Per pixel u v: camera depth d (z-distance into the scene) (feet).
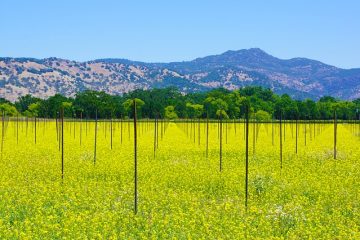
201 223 61.67
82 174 103.35
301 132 272.92
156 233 56.13
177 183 93.56
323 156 142.72
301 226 60.49
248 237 54.80
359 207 74.23
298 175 105.40
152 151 157.17
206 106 372.79
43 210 67.21
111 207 71.00
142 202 73.72
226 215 65.82
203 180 96.17
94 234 54.60
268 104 433.07
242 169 113.91
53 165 116.88
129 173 104.37
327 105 424.46
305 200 78.07
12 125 297.94
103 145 177.99
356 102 447.01
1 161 124.98
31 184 90.07
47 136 224.94
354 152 155.74
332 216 66.90
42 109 380.17
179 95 472.85
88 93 401.08
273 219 64.28
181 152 156.56
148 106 394.11
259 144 191.31
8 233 54.29
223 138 225.56
